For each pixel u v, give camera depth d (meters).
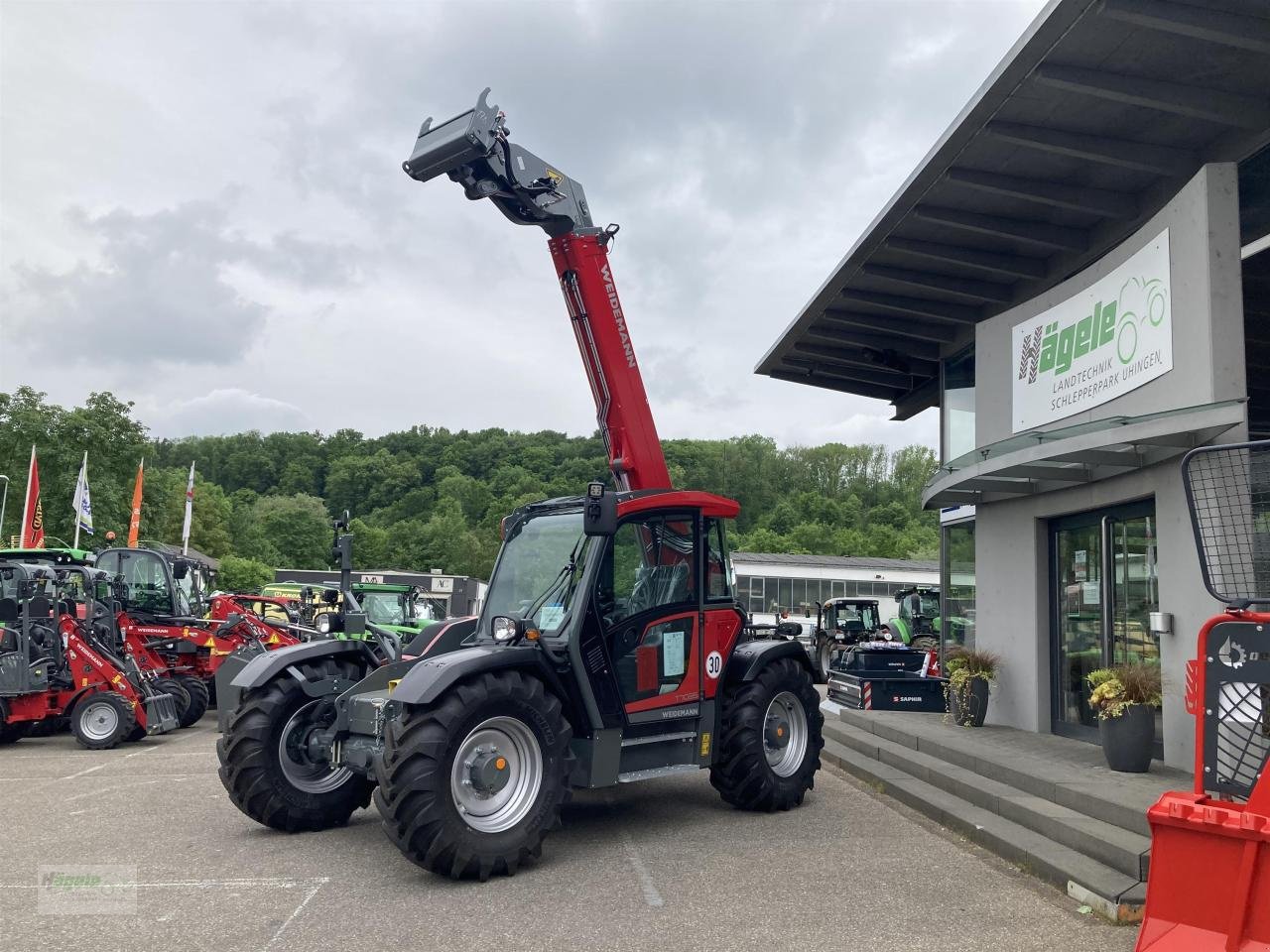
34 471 36.41
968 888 5.30
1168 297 7.24
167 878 5.45
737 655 7.32
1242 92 7.07
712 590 7.22
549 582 6.54
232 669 7.08
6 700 10.84
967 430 12.18
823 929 4.63
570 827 6.79
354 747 6.31
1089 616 8.70
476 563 75.81
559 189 7.87
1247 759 3.47
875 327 12.23
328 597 10.25
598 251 8.02
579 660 6.13
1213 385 6.68
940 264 10.47
